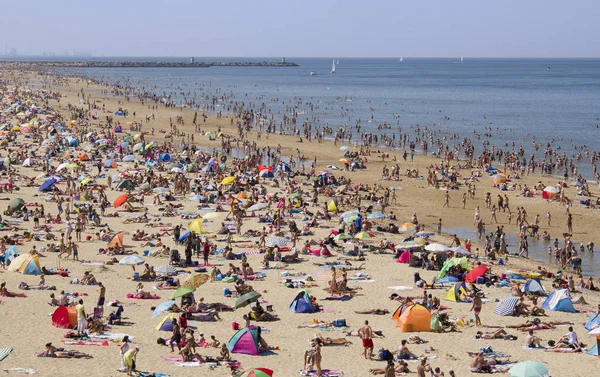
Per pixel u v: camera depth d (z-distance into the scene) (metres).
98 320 29.08
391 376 24.06
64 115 130.00
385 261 43.09
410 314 30.28
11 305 32.09
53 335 28.33
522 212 54.59
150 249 43.97
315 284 37.50
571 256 44.69
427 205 62.47
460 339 29.45
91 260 41.31
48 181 61.94
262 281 38.16
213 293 35.56
